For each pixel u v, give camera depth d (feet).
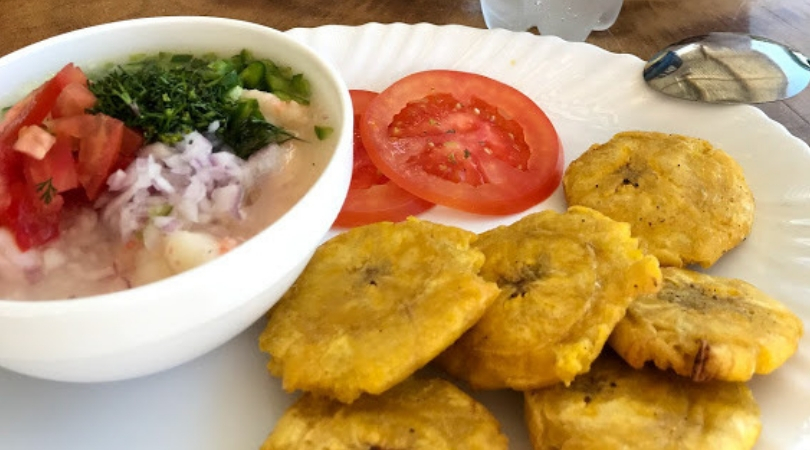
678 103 0.87
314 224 0.57
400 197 0.81
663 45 1.04
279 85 0.70
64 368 0.54
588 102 0.90
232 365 0.64
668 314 0.60
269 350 0.61
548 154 0.83
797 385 0.59
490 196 0.79
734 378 0.56
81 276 0.55
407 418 0.56
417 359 0.55
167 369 0.61
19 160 0.56
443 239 0.65
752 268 0.70
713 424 0.55
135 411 0.61
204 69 0.69
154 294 0.49
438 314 0.57
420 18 1.12
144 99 0.61
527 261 0.64
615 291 0.59
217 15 1.11
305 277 0.66
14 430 0.60
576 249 0.63
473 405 0.58
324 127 0.66
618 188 0.75
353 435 0.55
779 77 0.89
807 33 1.05
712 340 0.57
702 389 0.58
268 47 0.73
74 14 1.11
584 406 0.56
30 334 0.49
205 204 0.58
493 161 0.83
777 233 0.72
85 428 0.60
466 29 1.00
